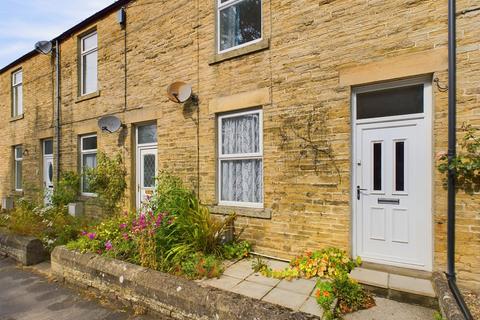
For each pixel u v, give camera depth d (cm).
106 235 513
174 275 396
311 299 345
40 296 437
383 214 412
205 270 412
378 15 408
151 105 679
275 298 348
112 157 762
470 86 350
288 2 483
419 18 382
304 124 462
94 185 766
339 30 436
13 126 1146
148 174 708
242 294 358
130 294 394
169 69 646
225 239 515
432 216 376
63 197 827
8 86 1180
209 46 580
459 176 349
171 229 482
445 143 363
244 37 559
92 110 824
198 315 332
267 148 499
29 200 943
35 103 1034
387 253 408
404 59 389
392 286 355
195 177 596
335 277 366
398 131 405
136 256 450
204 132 586
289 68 479
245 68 529
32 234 648
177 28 633
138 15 713
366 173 425
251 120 540
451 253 350
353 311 326
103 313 383
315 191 451
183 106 617
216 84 568
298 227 466
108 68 783
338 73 436
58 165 926
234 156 554
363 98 434
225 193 573
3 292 452
